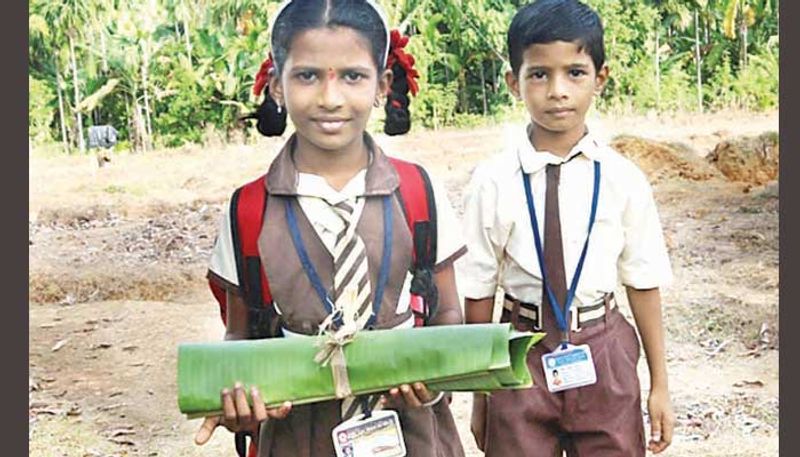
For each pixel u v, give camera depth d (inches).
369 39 118.4
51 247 227.6
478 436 146.4
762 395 208.8
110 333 221.1
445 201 126.3
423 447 123.5
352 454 118.9
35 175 229.0
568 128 134.6
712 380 211.8
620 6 231.3
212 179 233.0
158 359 217.0
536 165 136.9
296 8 118.3
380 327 121.2
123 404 210.7
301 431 122.5
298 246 120.6
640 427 141.6
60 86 229.9
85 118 230.8
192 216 231.9
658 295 141.9
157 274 228.1
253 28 231.1
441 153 232.8
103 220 230.2
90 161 231.0
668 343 218.4
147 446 202.8
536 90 133.5
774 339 217.9
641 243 139.6
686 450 198.1
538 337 117.2
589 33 132.2
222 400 116.3
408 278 123.6
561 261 136.8
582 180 137.0
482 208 138.6
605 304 138.5
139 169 232.2
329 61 116.8
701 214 230.1
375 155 123.2
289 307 121.0
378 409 121.7
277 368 117.1
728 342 218.2
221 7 231.3
